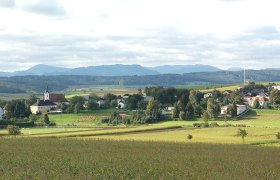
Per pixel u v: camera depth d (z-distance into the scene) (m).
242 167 52.66
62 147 75.25
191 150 76.88
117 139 99.75
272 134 125.44
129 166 50.69
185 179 42.19
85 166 49.97
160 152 70.81
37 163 52.12
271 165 55.34
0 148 71.62
